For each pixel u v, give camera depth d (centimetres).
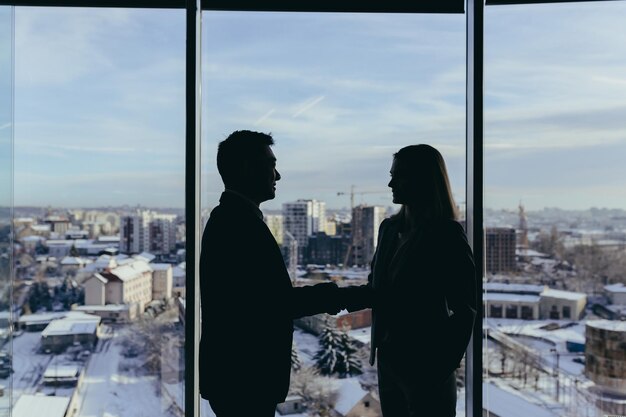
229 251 169
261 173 182
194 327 250
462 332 183
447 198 195
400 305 187
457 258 185
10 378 257
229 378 168
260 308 168
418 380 186
